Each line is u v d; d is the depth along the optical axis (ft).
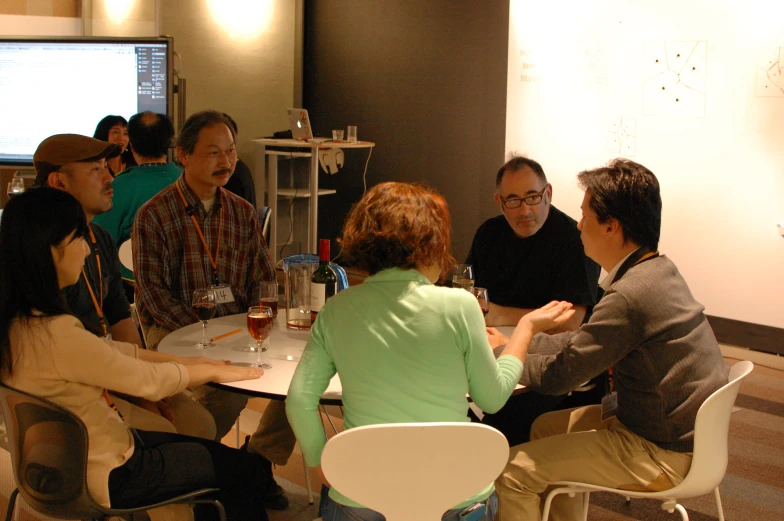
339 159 21.59
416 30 20.15
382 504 4.97
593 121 16.17
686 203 15.26
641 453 6.28
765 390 13.24
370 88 21.34
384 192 5.33
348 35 21.53
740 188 14.60
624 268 6.52
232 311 9.32
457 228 20.22
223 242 9.43
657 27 15.07
